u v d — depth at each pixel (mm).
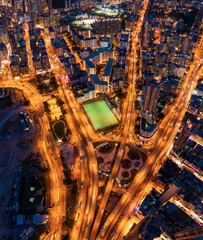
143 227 189125
